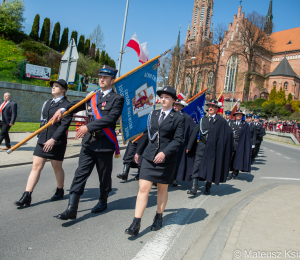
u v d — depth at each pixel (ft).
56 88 12.60
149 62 16.76
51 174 19.86
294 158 45.83
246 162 24.47
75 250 9.00
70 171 21.63
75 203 10.91
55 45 139.33
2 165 20.72
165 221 12.49
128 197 15.70
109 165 12.06
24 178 18.10
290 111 158.10
